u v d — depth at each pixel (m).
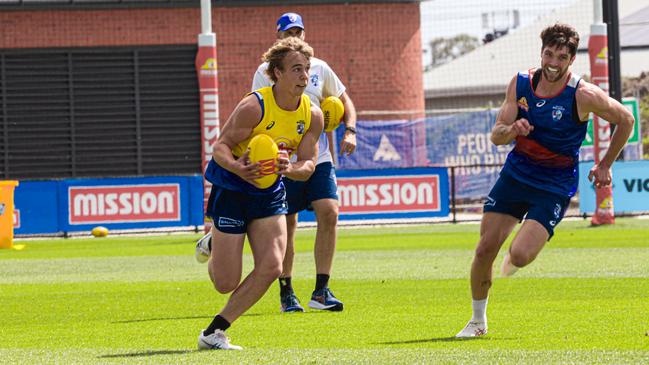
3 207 37.41
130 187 41.91
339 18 54.84
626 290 19.61
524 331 14.62
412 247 32.25
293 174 13.30
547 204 13.75
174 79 53.53
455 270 24.58
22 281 24.89
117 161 53.41
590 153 47.47
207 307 18.83
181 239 40.06
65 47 53.00
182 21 53.44
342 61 54.91
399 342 13.86
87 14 53.09
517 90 13.80
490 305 17.89
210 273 13.77
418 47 55.69
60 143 53.16
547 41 13.41
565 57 13.34
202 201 42.09
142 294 21.28
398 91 55.28
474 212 48.81
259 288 13.28
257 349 13.30
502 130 13.32
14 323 17.27
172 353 13.10
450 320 16.17
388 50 55.19
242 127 13.20
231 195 13.27
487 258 13.98
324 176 17.89
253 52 54.28
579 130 13.83
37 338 15.35
